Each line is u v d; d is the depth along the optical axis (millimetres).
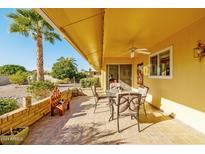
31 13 10398
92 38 5121
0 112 4492
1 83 27875
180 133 4324
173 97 5867
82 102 9312
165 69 6633
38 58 11297
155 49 7754
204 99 4137
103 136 4141
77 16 3146
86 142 3783
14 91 16781
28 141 3826
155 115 6227
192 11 3734
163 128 4715
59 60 40250
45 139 3947
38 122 5344
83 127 4824
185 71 5035
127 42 7039
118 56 12109
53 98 6332
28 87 8414
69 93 10273
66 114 6418
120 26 4715
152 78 8188
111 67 12695
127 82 12555
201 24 4191
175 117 5707
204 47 4062
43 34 11711
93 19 3529
